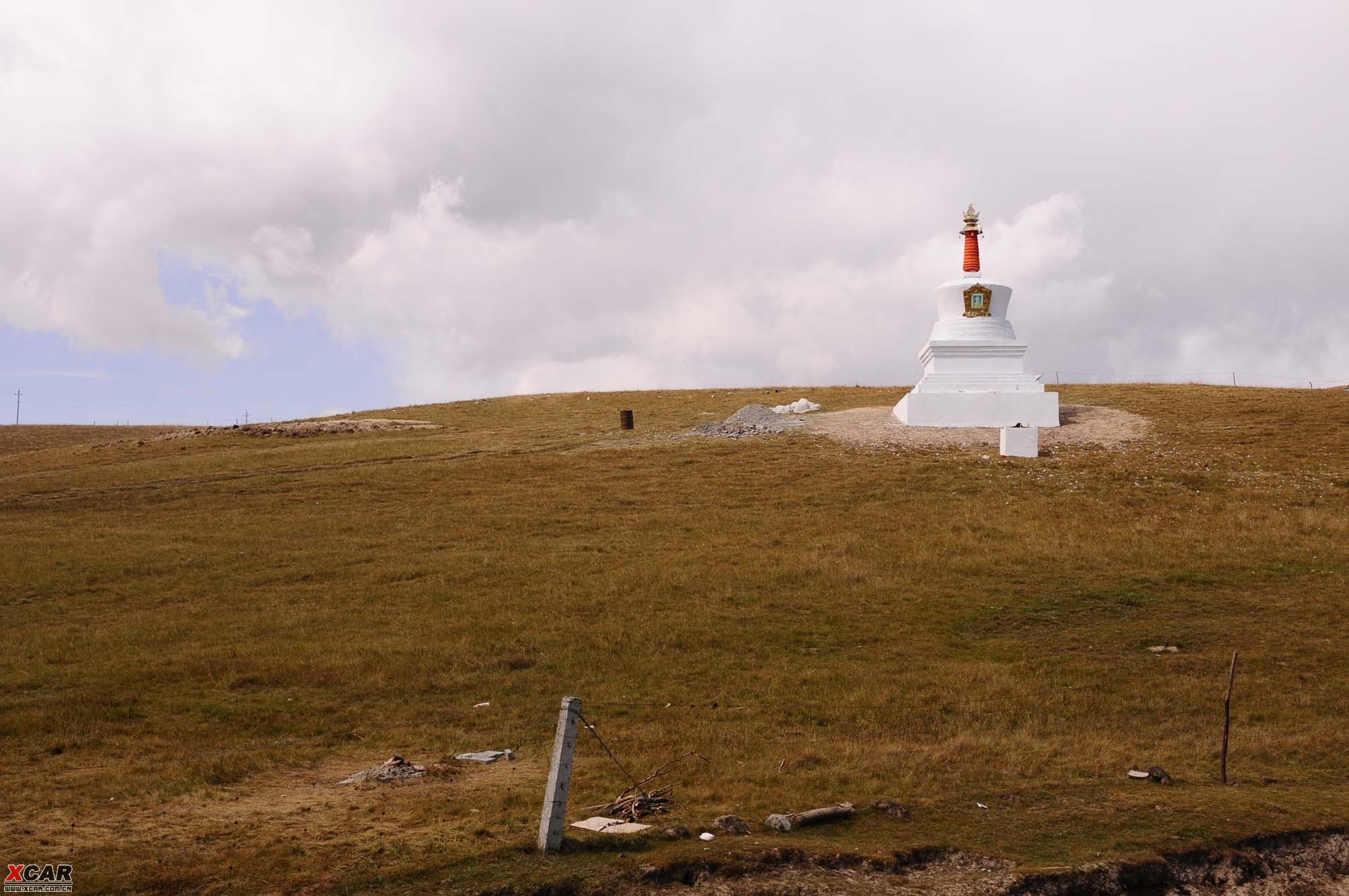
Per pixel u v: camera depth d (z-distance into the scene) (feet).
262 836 43.83
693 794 49.73
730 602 91.61
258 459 167.12
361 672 75.15
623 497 132.46
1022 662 75.82
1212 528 111.24
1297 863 45.32
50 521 127.85
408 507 131.34
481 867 40.45
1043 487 128.36
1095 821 47.29
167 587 99.25
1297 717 64.28
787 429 170.19
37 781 52.85
